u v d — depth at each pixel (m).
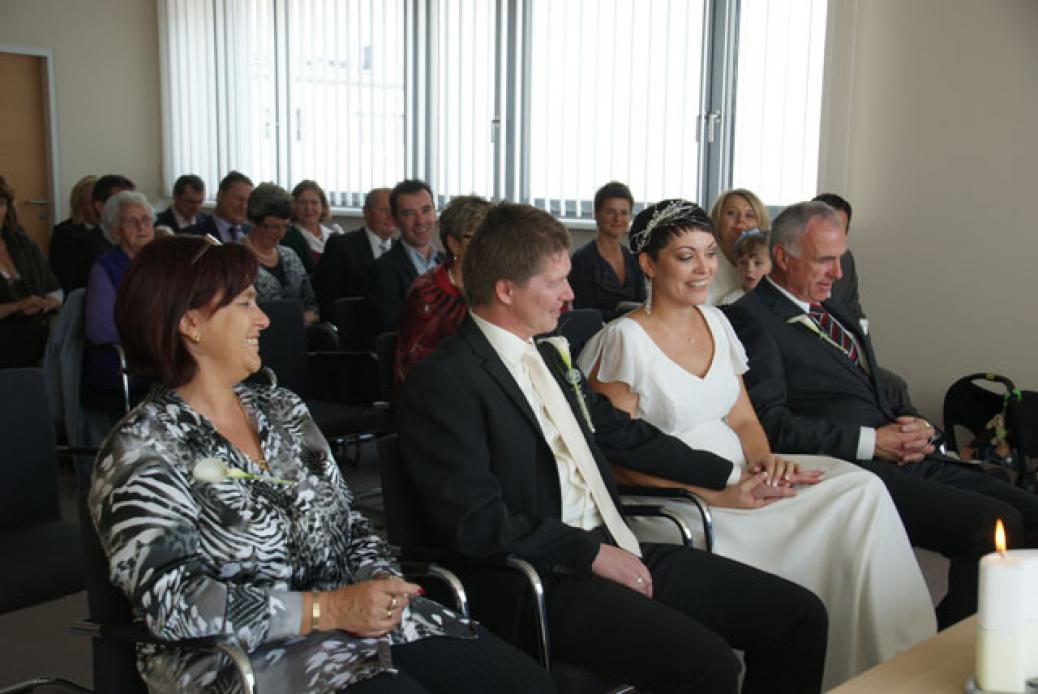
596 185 6.43
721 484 2.43
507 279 2.06
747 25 5.56
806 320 2.94
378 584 1.65
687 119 5.88
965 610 2.66
